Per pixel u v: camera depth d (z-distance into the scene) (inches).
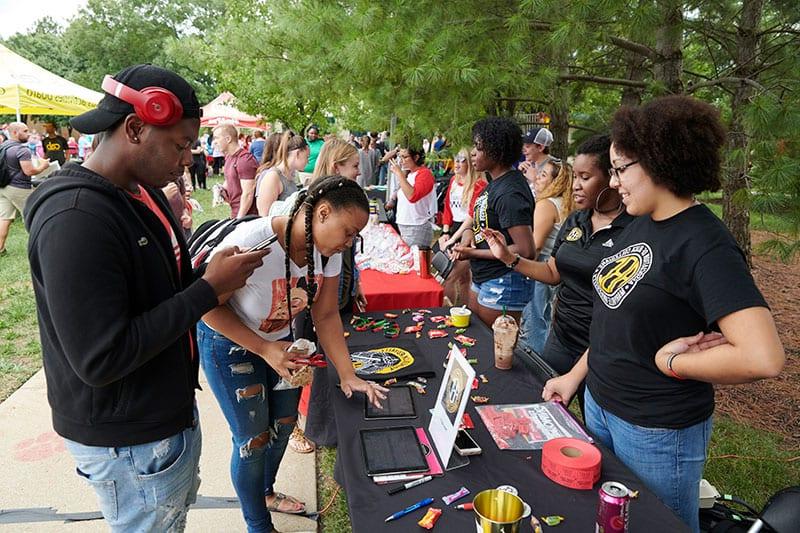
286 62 192.7
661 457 58.4
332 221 64.1
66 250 41.8
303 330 96.9
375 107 164.9
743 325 47.2
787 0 149.9
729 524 67.2
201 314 48.8
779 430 127.0
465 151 198.7
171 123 46.0
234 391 75.2
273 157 170.9
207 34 374.6
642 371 58.0
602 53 201.0
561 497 51.9
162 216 56.7
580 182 85.4
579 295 89.7
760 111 101.0
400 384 74.6
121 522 53.8
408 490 52.9
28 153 266.5
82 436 49.3
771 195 100.4
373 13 136.9
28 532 88.4
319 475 106.3
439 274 140.0
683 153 52.5
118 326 43.4
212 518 92.7
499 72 131.6
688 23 146.3
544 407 69.2
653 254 55.8
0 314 193.0
